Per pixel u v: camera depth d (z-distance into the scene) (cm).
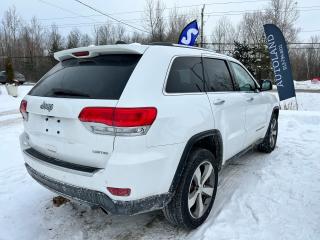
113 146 236
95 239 299
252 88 454
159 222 324
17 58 5050
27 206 367
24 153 309
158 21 3828
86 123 243
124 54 275
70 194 263
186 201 283
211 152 323
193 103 289
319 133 700
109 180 236
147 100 246
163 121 251
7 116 1084
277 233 292
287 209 337
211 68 351
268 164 486
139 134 236
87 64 289
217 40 4678
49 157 284
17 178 454
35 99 289
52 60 4744
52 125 271
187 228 298
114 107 234
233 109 365
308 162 492
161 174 254
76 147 254
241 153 423
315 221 311
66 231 315
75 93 262
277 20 4200
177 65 293
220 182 417
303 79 5772
